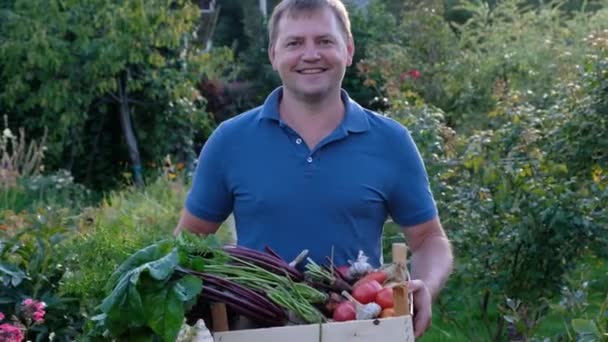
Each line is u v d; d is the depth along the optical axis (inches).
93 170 655.8
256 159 149.3
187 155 663.8
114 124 657.0
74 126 629.9
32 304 182.7
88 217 308.5
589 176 291.1
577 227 243.3
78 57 613.9
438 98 536.4
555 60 523.5
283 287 132.1
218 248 133.7
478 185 269.0
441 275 150.5
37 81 623.5
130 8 609.6
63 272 199.5
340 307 128.7
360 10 842.2
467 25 645.3
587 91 295.7
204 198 153.9
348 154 148.3
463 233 255.3
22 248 205.0
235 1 1103.0
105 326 124.1
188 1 644.1
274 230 147.1
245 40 1094.4
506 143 281.0
